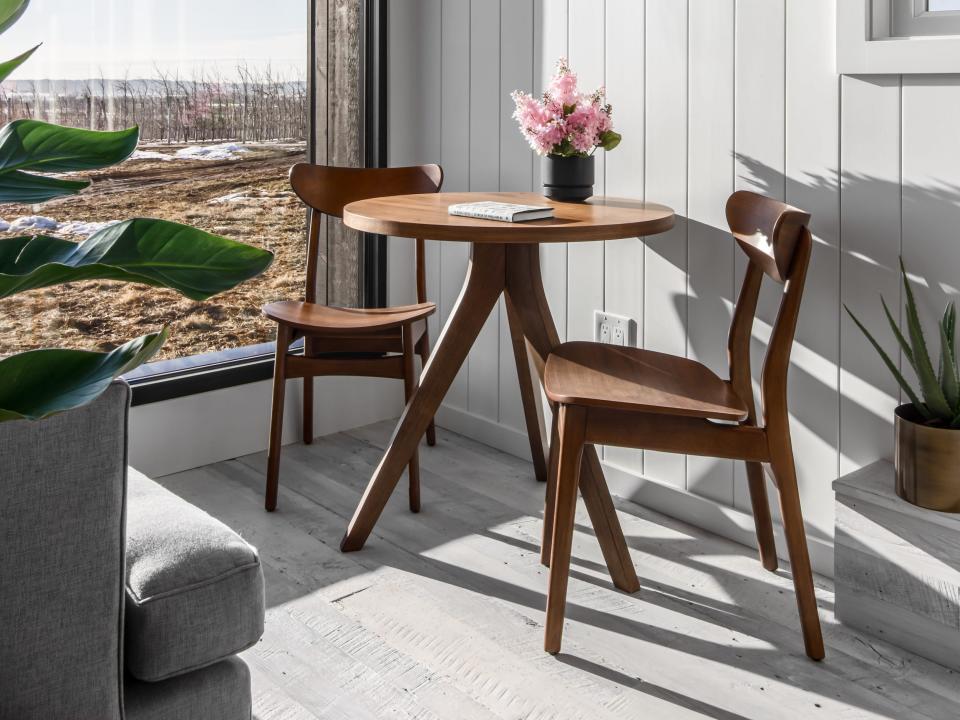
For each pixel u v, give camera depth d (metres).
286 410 2.99
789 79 2.03
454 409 3.11
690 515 2.39
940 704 1.65
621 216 2.07
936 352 1.87
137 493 1.38
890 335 1.94
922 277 1.87
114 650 1.09
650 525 2.39
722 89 2.16
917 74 1.82
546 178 2.38
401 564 2.18
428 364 2.23
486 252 2.17
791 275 1.66
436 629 1.90
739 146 2.14
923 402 1.88
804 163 2.03
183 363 2.72
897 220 1.89
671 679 1.72
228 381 2.81
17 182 0.88
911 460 1.75
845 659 1.79
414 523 2.41
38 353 0.80
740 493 2.29
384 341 2.56
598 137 2.31
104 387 0.76
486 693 1.68
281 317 2.43
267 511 2.49
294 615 1.95
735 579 2.11
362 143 3.04
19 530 0.99
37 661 1.03
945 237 1.82
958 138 1.78
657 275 2.37
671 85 2.27
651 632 1.89
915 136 1.84
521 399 2.82
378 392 3.23
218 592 1.16
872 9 1.86
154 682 1.17
